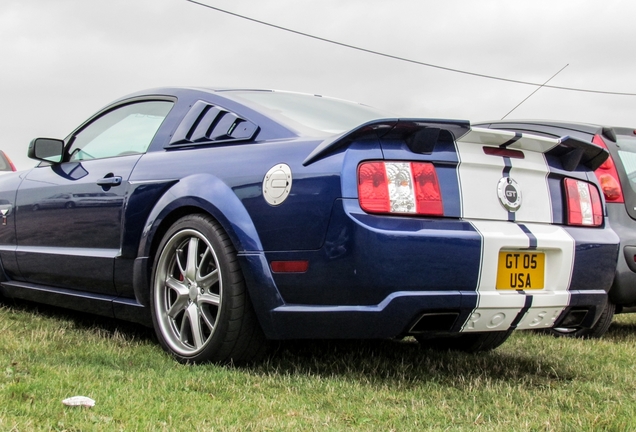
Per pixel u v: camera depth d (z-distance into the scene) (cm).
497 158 280
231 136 312
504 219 278
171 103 354
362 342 360
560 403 261
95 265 352
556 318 294
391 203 258
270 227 276
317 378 275
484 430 221
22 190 412
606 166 444
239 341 286
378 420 228
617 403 263
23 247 408
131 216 332
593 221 309
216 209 290
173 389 250
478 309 265
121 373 266
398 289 255
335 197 259
